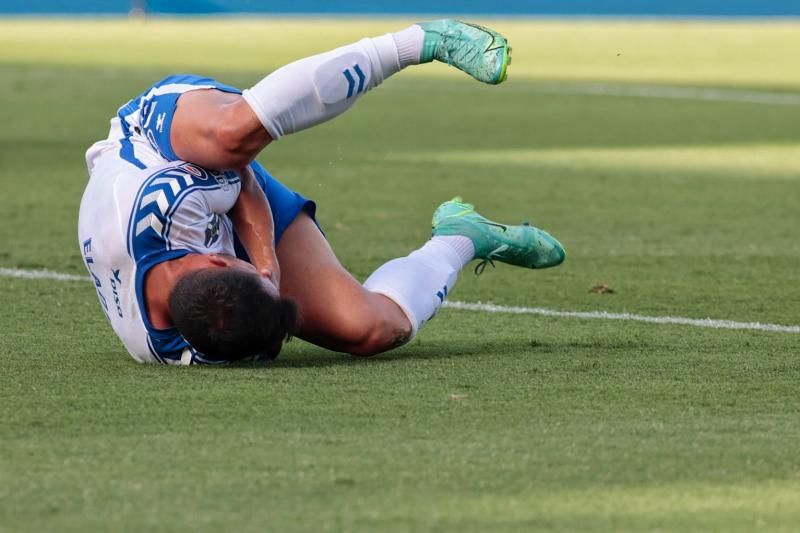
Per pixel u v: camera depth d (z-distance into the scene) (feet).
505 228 60.29
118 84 221.46
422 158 140.77
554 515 35.68
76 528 34.60
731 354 57.62
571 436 43.39
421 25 53.72
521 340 61.11
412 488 37.86
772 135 161.99
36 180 122.21
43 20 391.04
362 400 48.14
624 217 104.47
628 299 72.84
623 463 40.37
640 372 53.57
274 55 272.51
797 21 375.66
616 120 178.50
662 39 316.19
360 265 84.53
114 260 51.75
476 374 52.80
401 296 55.77
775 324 65.57
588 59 277.64
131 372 52.29
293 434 43.42
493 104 199.72
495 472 39.34
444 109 192.75
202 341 50.70
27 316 65.77
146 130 53.26
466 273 80.59
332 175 127.75
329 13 393.29
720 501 36.88
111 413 46.06
